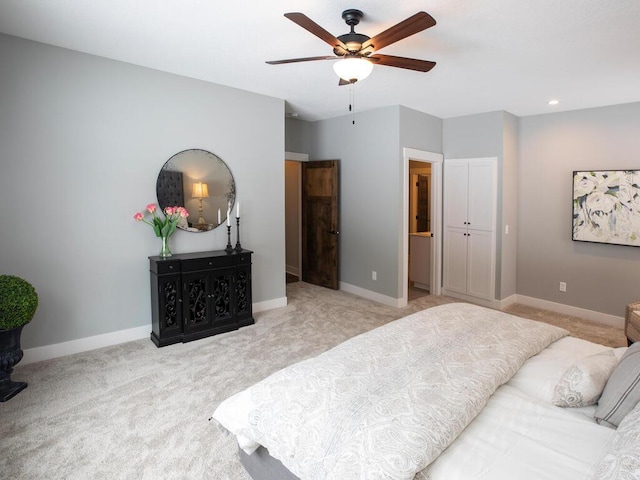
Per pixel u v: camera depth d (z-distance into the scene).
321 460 1.26
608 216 4.31
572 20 2.35
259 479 1.71
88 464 1.92
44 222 3.05
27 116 2.93
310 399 1.49
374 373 1.64
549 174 4.78
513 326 2.23
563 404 1.55
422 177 6.86
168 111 3.62
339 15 2.35
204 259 3.61
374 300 5.09
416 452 1.18
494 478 1.16
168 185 3.67
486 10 2.23
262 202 4.43
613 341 3.80
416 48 2.80
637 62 3.06
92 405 2.46
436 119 5.16
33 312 2.65
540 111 4.70
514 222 5.04
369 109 4.91
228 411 1.66
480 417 1.47
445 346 1.91
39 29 2.68
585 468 1.19
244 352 3.32
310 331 3.88
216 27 2.57
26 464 1.91
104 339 3.41
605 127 4.34
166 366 3.03
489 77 3.44
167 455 2.00
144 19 2.47
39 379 2.79
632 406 1.36
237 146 4.14
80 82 3.13
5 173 2.87
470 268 5.12
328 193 5.57
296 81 3.76
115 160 3.36
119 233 3.43
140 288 3.59
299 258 6.60
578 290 4.61
